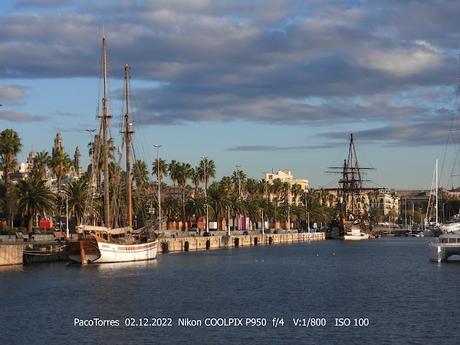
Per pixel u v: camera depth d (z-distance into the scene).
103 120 122.31
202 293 78.38
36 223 173.38
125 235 120.75
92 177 128.88
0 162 152.00
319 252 178.38
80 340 51.34
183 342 50.84
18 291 77.00
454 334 53.56
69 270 101.56
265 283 90.56
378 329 55.66
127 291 78.81
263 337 52.56
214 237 197.25
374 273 107.12
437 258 126.06
